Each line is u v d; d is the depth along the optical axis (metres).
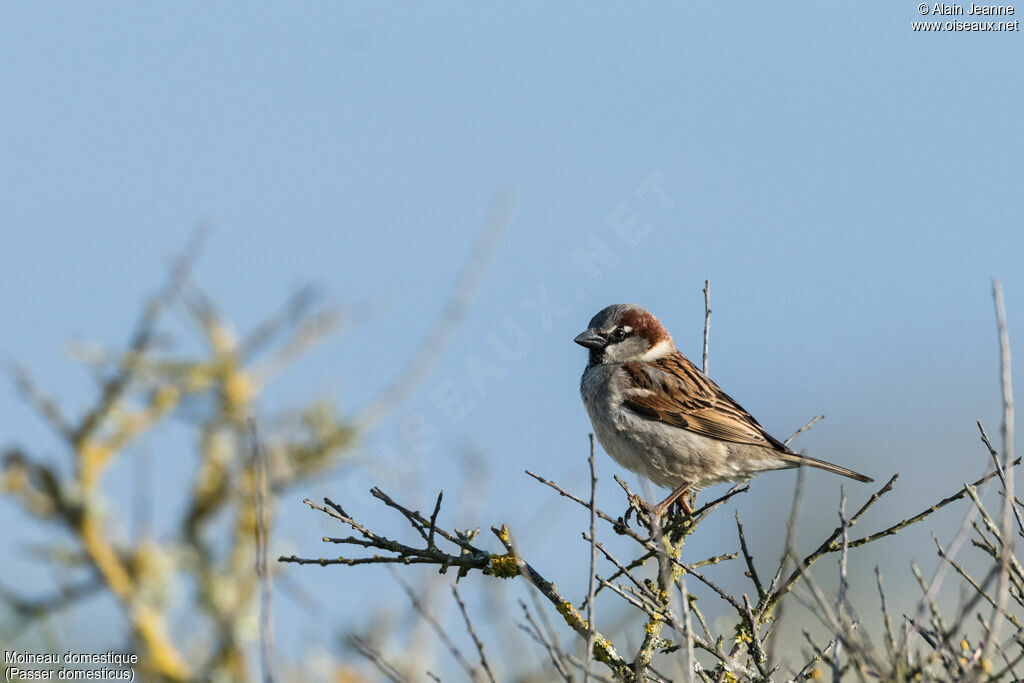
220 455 11.94
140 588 11.37
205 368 12.23
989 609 8.44
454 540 9.05
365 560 9.05
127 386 11.90
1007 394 6.12
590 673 6.52
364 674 9.61
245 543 11.81
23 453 11.52
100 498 11.70
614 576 8.93
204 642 11.52
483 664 6.62
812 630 10.00
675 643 8.77
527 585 6.84
